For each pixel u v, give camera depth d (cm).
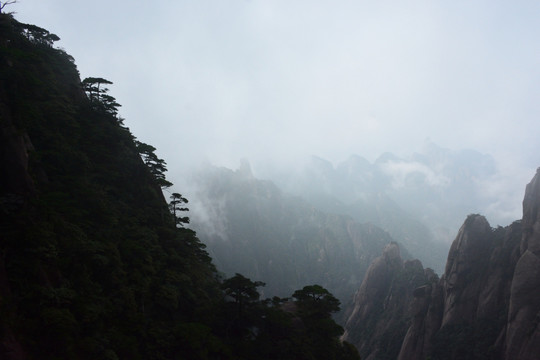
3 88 4469
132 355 3616
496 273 8812
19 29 6788
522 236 8356
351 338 12625
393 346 10619
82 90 7169
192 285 5491
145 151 7250
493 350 7725
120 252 4625
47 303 3044
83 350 3159
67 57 7912
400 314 11669
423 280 12162
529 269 7588
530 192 8450
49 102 5438
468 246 9681
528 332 7138
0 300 2697
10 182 3553
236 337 4838
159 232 5994
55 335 2928
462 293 9294
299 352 4603
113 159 6178
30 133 4731
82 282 3647
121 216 5359
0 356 2470
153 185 6944
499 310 8356
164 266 5300
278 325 4872
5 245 3116
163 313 4612
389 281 13625
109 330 3591
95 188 5212
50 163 4772
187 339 4097
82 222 4391
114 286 4072
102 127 6438
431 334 9419
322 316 5456
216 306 5159
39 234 3303
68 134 5644
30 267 3105
